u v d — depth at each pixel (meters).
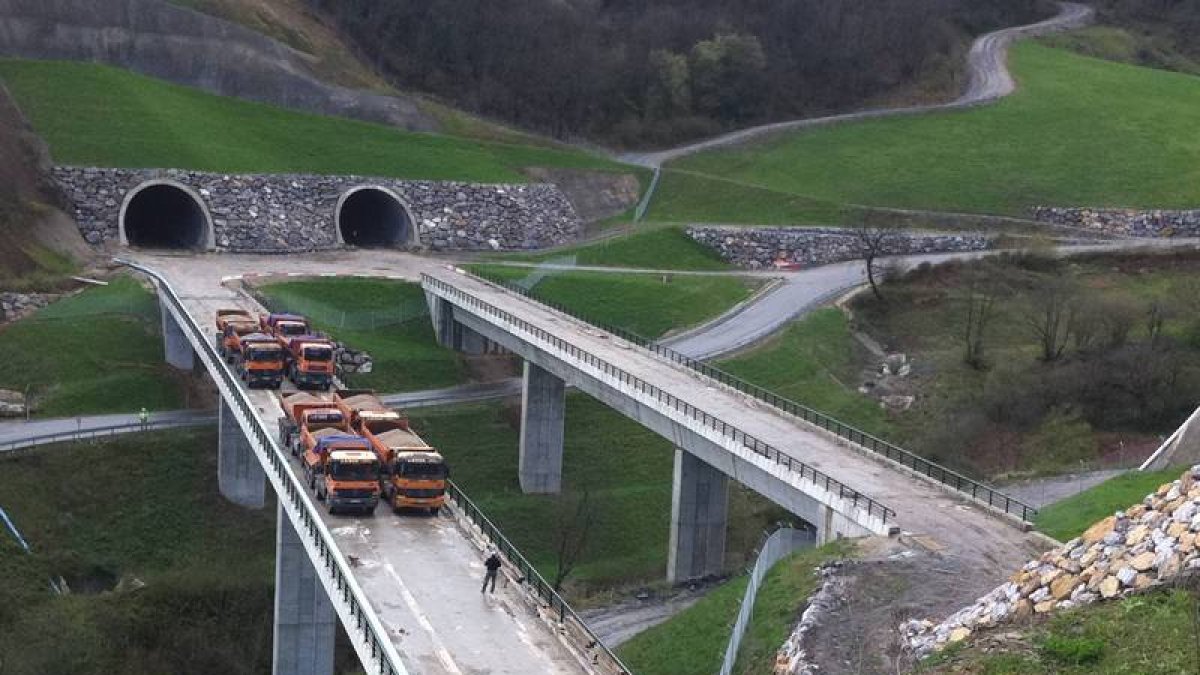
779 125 167.50
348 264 118.00
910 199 142.00
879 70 182.50
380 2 169.50
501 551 52.41
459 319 104.38
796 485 58.66
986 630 38.62
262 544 77.88
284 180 125.38
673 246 128.88
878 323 110.81
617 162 152.00
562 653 43.00
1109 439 86.06
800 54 182.00
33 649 61.72
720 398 73.88
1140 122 162.00
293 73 145.50
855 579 47.44
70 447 79.69
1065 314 102.31
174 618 67.31
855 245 130.12
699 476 71.56
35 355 90.69
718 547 72.94
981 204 140.50
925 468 81.94
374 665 40.31
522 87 166.12
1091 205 138.25
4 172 111.31
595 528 81.75
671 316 110.25
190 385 93.12
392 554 51.34
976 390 94.69
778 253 129.75
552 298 110.62
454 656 42.25
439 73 166.88
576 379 82.12
